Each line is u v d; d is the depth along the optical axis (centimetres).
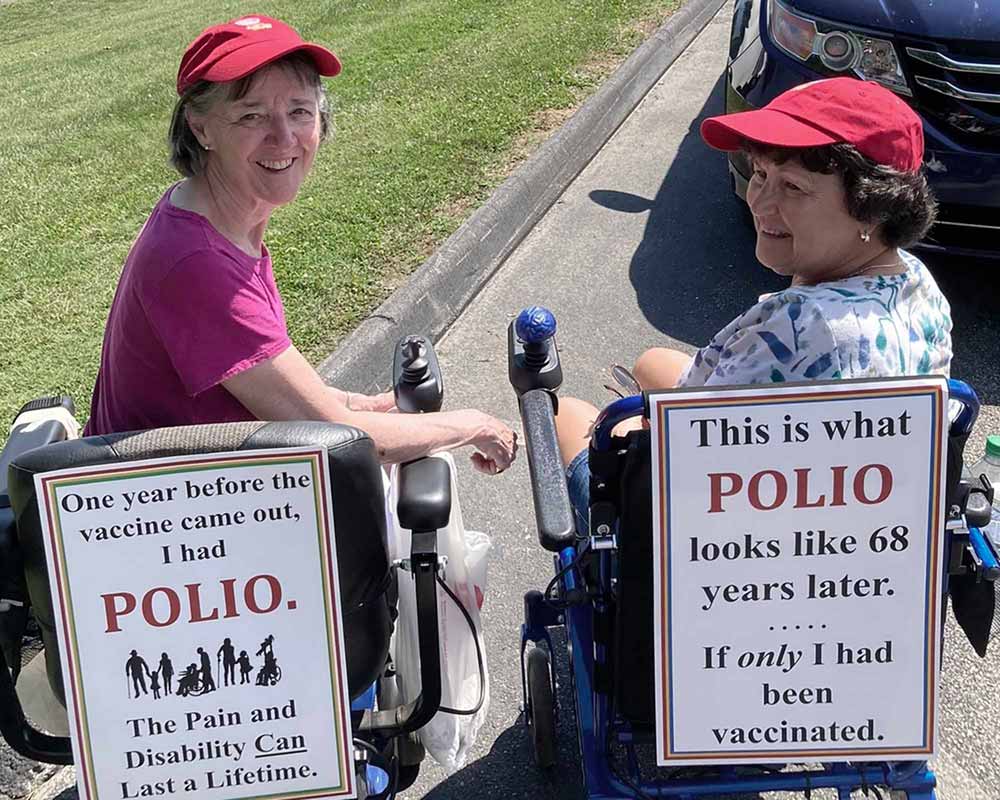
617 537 180
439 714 224
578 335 437
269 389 201
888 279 185
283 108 211
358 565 177
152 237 200
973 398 167
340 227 495
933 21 382
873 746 188
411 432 212
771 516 174
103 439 169
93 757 181
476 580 228
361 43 817
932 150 390
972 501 185
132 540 170
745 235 505
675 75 741
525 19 836
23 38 1419
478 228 490
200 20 1131
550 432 210
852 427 169
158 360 203
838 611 180
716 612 181
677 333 434
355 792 188
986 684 274
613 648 196
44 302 453
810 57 413
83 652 175
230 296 197
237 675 180
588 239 515
